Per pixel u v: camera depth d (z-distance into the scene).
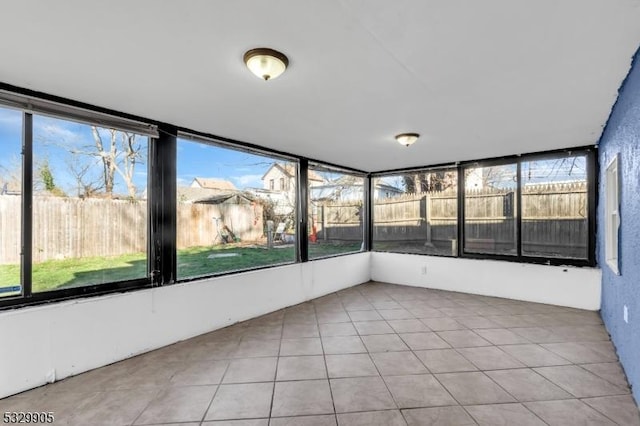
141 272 2.79
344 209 5.49
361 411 1.86
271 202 4.29
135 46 1.67
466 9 1.37
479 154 4.30
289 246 4.38
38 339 2.15
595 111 2.65
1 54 1.74
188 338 3.00
